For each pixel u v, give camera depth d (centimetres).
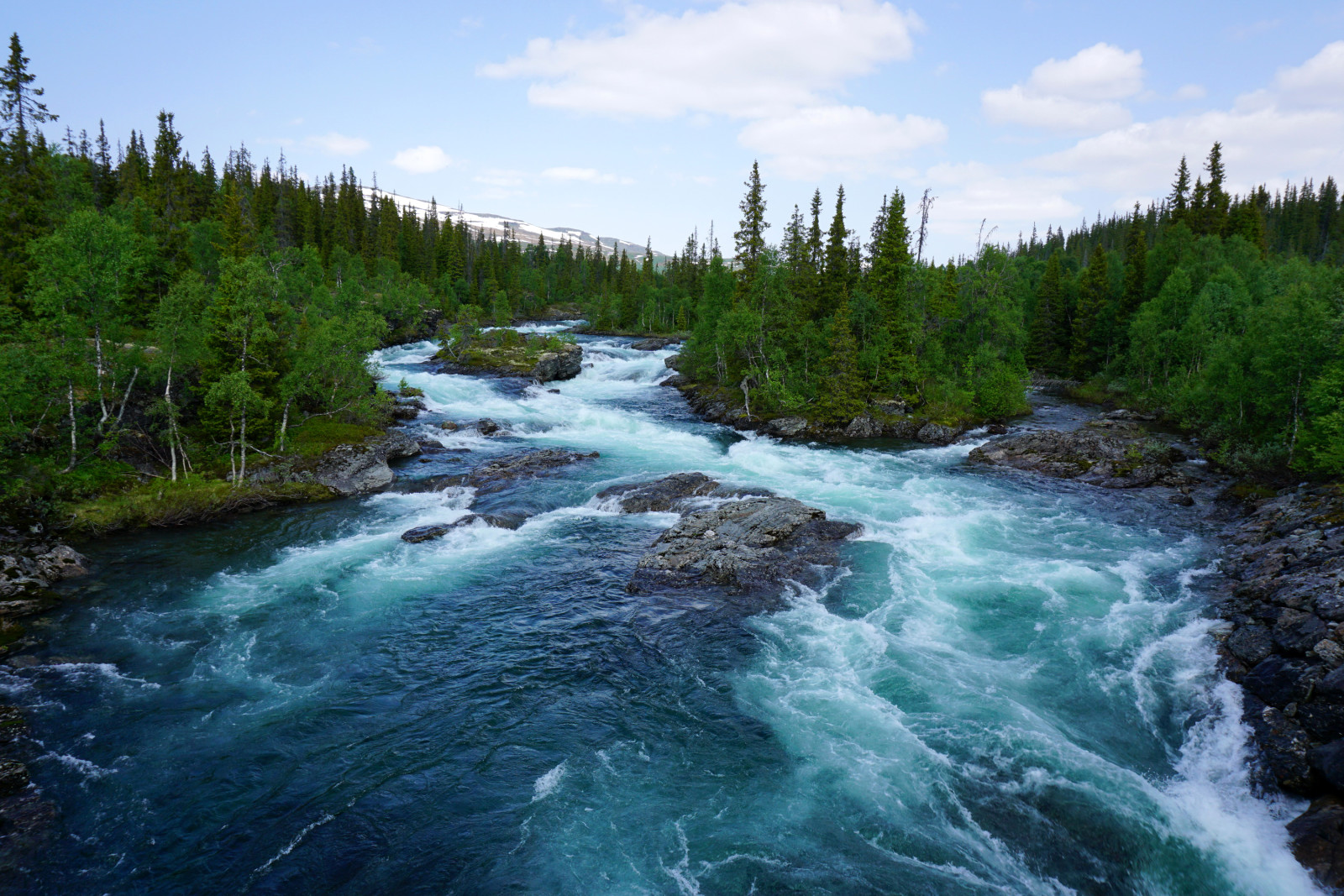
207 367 4069
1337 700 1709
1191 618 2438
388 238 15338
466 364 8844
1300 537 2858
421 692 2069
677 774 1711
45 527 3161
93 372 3541
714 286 8544
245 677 2142
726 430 6319
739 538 3141
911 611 2548
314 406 4938
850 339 6506
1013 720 1895
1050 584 2780
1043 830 1522
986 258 9531
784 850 1471
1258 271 8250
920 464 5059
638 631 2439
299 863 1437
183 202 9956
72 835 1502
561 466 4597
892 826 1536
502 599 2691
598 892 1366
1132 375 8131
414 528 3434
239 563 3027
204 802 1609
